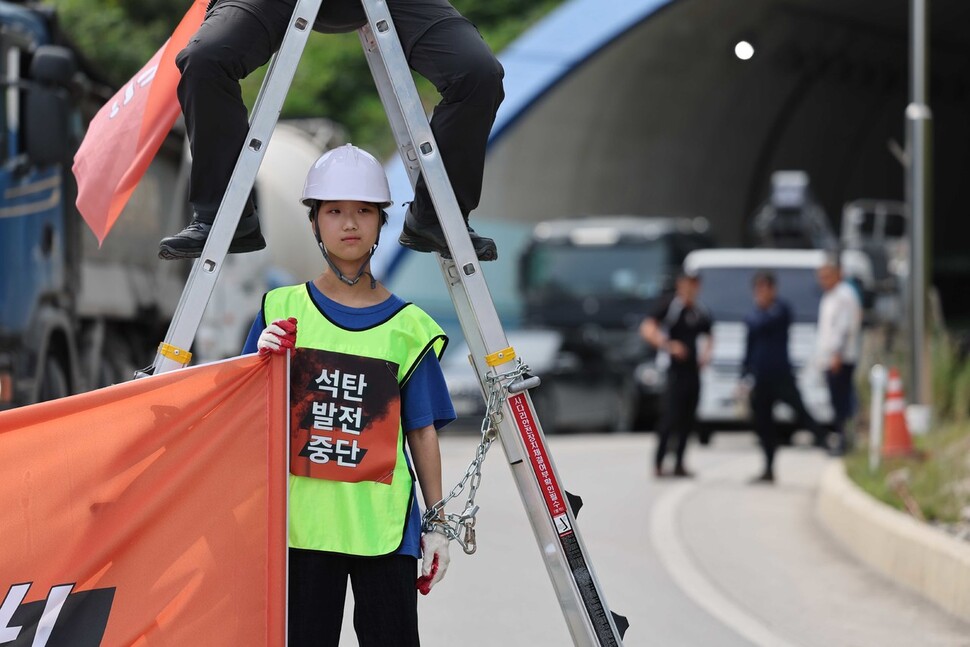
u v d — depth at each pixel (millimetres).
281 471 10164
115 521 9930
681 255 69375
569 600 10453
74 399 9930
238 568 10078
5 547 9773
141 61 80562
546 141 96062
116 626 9898
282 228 45500
